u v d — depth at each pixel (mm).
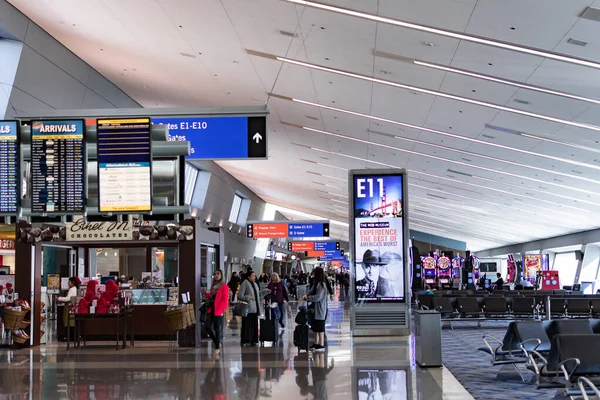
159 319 14836
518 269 40031
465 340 14844
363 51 13188
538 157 20578
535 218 35625
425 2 10297
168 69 17578
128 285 15820
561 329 9141
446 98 15555
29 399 7871
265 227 34594
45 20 14977
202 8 12422
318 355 11812
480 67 12938
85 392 8305
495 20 10547
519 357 9445
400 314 14539
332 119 19984
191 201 33156
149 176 8656
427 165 25344
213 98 20031
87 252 17781
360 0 10609
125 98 21609
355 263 14633
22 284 13977
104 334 14914
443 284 36781
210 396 7922
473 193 30891
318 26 12203
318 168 31375
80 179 8688
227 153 9703
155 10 13047
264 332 13883
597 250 38062
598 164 20000
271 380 9062
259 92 18297
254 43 13945
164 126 8875
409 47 12492
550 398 7711
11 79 14883
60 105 17219
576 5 9453
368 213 14625
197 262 14430
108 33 15250
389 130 20031
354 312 14617
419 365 10281
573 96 13719
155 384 8836
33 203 8641
